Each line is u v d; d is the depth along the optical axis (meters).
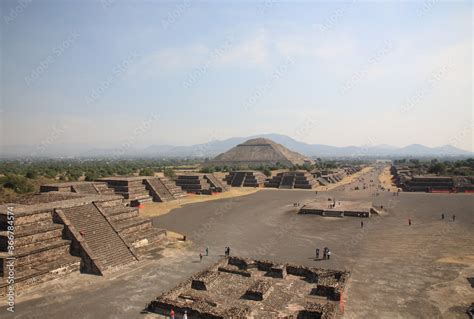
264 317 26.38
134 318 26.25
